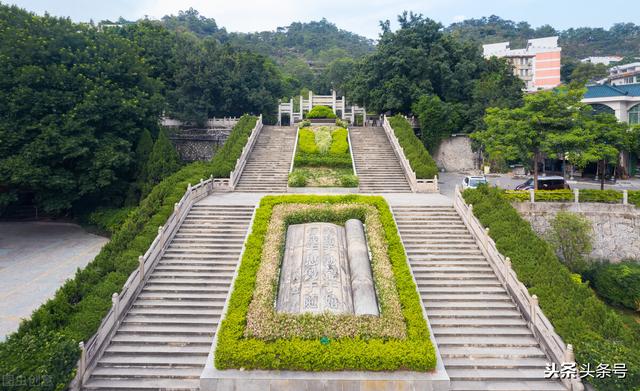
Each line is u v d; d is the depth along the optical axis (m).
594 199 20.52
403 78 42.09
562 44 132.38
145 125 29.66
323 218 18.14
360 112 49.31
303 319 11.94
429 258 16.61
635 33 135.50
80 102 24.94
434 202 22.33
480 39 121.19
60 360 10.13
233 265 16.27
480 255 16.92
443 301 14.40
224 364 10.77
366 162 31.59
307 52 137.88
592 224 20.33
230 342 11.07
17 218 29.34
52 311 12.25
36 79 23.45
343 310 12.49
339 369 10.75
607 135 22.48
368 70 45.75
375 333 11.58
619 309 17.45
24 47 23.78
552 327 12.20
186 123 41.75
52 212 29.53
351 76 54.53
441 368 10.98
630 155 39.38
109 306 12.62
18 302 15.86
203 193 23.59
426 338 11.52
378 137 36.84
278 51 132.25
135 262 14.77
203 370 11.05
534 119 22.05
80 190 25.14
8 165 22.05
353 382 10.48
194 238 18.11
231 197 24.06
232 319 12.03
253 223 17.70
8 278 18.28
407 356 10.70
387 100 42.56
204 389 10.50
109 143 25.86
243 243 17.69
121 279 13.86
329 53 131.25
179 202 19.31
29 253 21.83
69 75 24.75
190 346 12.41
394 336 11.51
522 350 12.41
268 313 12.16
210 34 123.19
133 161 27.16
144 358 11.97
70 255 21.48
